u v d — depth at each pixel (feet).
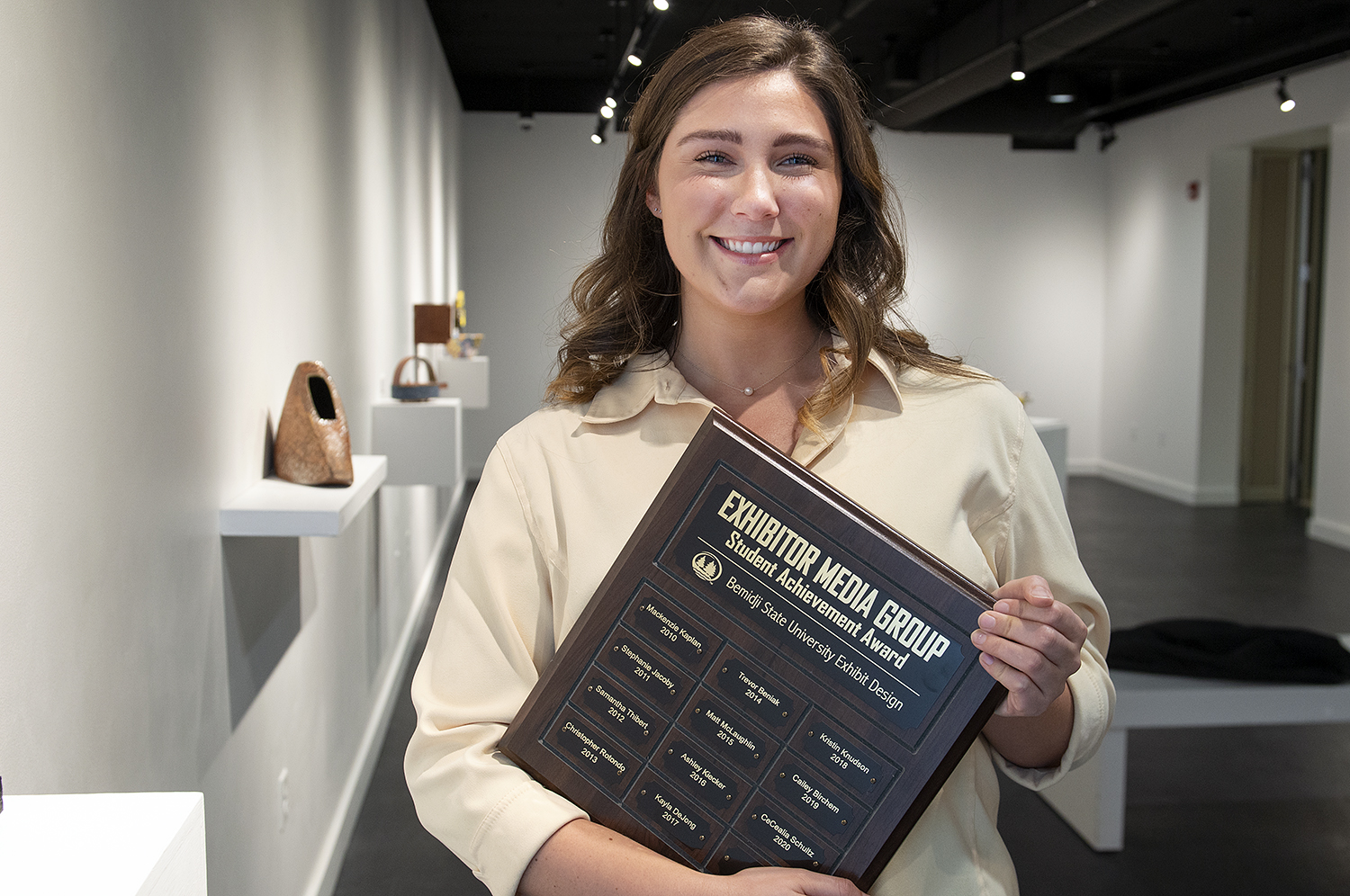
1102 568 22.38
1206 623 11.23
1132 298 32.91
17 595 3.85
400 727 13.89
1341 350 24.35
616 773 2.91
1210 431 29.63
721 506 2.88
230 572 6.74
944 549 3.05
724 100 2.98
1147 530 26.37
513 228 32.48
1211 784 11.91
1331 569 22.09
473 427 32.68
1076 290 34.68
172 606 5.64
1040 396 34.94
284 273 8.47
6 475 3.78
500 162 32.32
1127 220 33.12
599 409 3.35
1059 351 34.83
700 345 3.36
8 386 3.81
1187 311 29.91
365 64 13.04
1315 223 28.99
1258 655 10.34
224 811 6.52
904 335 3.52
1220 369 29.37
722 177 2.98
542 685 2.95
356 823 11.20
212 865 6.25
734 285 3.00
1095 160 34.32
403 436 12.78
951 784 3.14
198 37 6.24
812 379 3.37
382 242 14.30
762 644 2.85
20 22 3.96
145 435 5.26
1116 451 34.17
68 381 4.35
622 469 3.24
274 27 8.18
